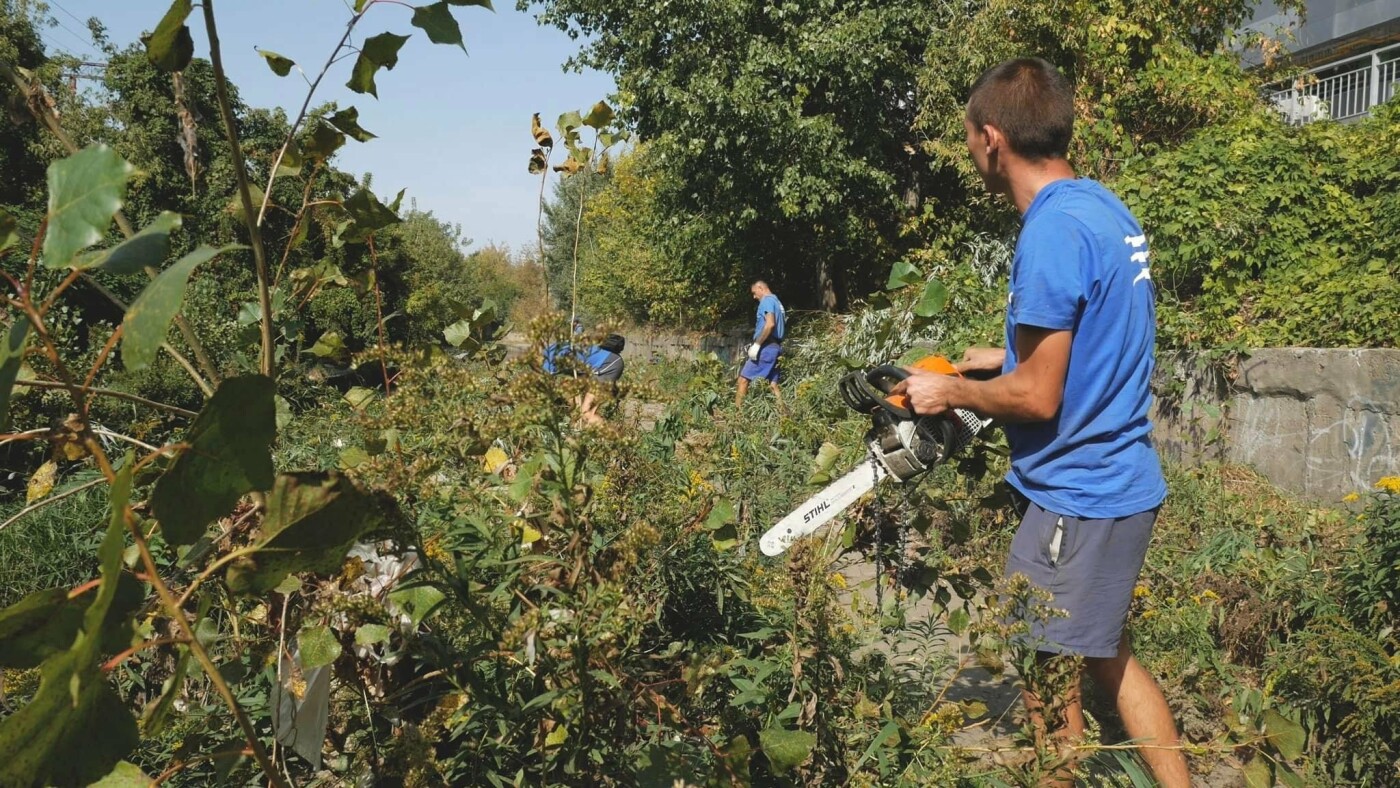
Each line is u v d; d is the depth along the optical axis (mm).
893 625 2740
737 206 19562
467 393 2201
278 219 6359
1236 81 12258
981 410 2654
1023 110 2799
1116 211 2738
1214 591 4418
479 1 1855
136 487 2018
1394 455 5961
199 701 2510
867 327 9086
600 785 2225
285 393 4062
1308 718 3314
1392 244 7328
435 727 2098
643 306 32625
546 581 2180
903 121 19375
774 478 4773
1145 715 2777
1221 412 7367
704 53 18531
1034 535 2783
